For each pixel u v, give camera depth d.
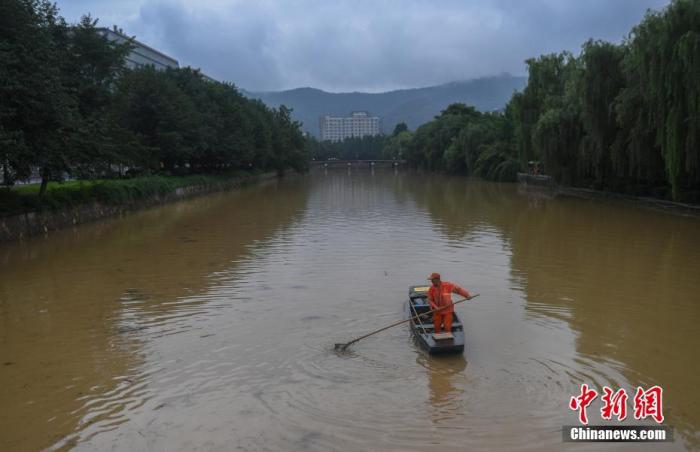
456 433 8.17
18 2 22.78
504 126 79.31
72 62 29.70
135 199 39.34
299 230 29.00
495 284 16.86
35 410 9.04
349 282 17.20
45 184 28.14
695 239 24.36
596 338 12.02
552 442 7.94
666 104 30.64
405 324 12.98
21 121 23.11
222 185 63.75
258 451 7.79
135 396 9.47
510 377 10.01
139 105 44.91
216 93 66.31
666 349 11.39
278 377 10.12
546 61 60.19
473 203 43.88
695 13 28.77
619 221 30.78
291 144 109.38
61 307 14.75
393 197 51.75
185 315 13.89
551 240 24.77
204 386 9.80
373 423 8.48
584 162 45.88
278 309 14.31
